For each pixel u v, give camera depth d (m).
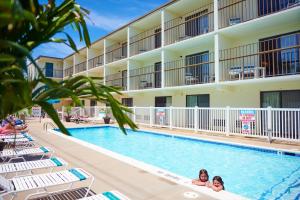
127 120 1.72
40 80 1.42
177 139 12.43
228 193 4.21
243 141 9.88
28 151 6.51
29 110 2.18
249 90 13.10
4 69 1.27
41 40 1.58
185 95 16.91
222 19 13.67
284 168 7.35
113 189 4.45
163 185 4.68
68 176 3.93
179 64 17.56
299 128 9.14
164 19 16.95
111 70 24.83
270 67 12.40
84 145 9.04
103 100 1.77
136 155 9.87
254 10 13.15
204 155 9.29
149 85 20.12
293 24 11.62
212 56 15.42
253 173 6.99
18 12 0.95
